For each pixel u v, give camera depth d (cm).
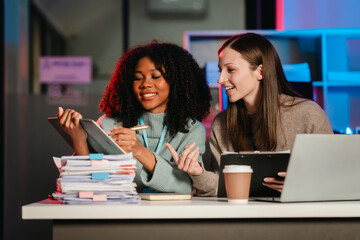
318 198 121
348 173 122
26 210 111
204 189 154
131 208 111
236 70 179
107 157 125
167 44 188
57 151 417
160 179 151
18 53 424
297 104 186
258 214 111
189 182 157
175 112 179
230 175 120
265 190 135
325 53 337
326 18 375
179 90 180
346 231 114
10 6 424
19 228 401
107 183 122
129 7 429
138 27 427
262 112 183
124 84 184
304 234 114
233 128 189
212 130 197
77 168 122
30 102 422
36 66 427
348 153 120
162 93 176
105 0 430
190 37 353
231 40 185
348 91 355
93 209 111
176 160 147
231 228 113
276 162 132
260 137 183
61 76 426
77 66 427
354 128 355
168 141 179
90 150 151
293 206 112
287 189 118
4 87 419
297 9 378
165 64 177
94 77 427
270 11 394
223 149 193
